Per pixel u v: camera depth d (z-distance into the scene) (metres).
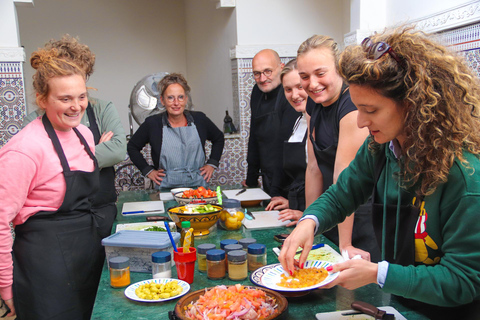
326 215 1.53
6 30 3.80
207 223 2.14
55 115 1.87
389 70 1.07
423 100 1.07
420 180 1.23
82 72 1.90
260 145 3.37
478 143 1.12
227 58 4.75
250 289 1.38
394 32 1.13
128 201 3.07
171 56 6.59
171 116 3.54
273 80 3.30
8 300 1.86
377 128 1.18
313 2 4.41
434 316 1.30
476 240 1.08
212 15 5.15
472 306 1.23
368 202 2.12
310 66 1.98
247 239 1.82
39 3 5.92
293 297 1.44
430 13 3.15
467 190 1.09
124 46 6.37
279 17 4.38
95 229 2.05
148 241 1.73
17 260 1.87
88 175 1.98
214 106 5.44
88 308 2.00
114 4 6.26
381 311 1.26
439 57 1.07
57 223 1.90
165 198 3.07
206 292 1.35
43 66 1.82
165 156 3.46
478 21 2.71
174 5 6.53
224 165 4.42
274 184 3.21
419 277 1.13
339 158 1.93
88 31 6.19
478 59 2.76
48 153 1.87
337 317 1.29
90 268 2.00
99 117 2.72
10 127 3.88
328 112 2.13
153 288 1.49
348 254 1.80
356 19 3.79
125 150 2.66
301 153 2.61
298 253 1.76
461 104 1.08
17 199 1.78
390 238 1.35
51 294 1.87
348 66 1.14
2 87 3.81
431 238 1.21
